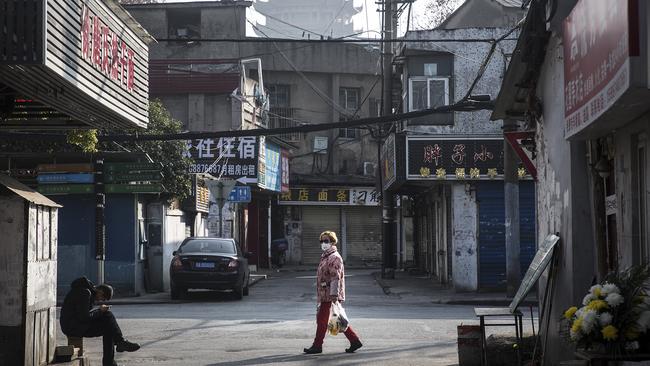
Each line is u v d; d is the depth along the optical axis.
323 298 14.38
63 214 27.17
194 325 18.39
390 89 33.56
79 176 25.72
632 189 9.06
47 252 12.05
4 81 9.93
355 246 51.38
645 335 7.84
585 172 10.51
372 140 52.91
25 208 11.22
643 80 6.57
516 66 13.12
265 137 42.69
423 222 40.66
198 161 40.91
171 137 20.94
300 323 18.77
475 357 12.33
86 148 14.17
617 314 7.80
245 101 43.31
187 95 43.62
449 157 28.92
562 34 10.44
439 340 15.98
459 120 29.28
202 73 43.56
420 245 41.84
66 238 27.16
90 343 16.06
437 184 31.98
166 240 29.78
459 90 29.52
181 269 25.30
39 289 11.69
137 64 13.01
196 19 50.31
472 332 12.41
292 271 46.03
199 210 34.31
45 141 25.98
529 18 11.87
